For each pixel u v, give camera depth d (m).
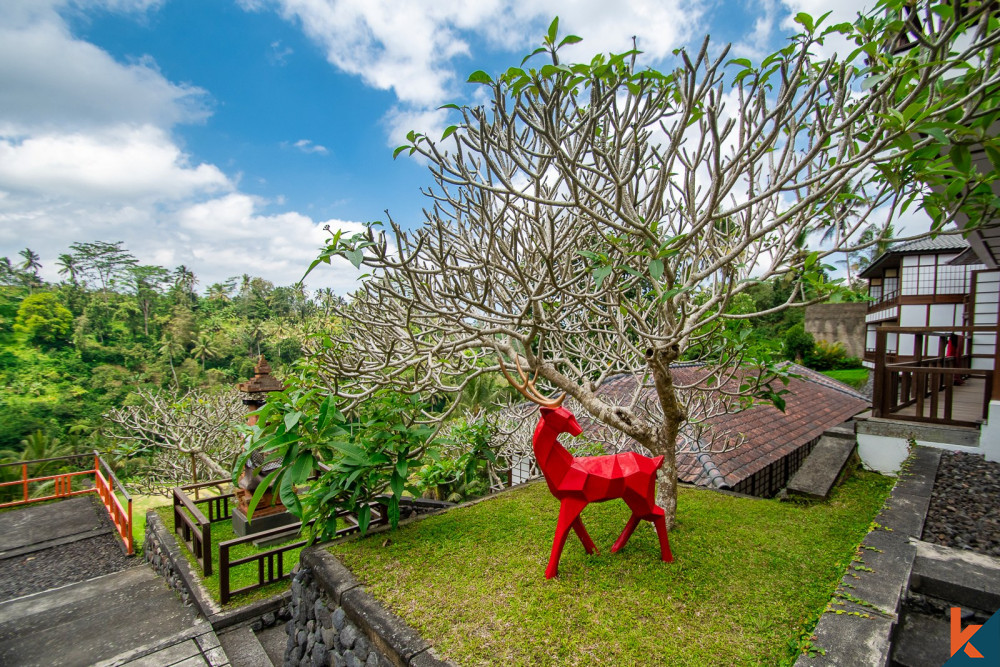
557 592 2.95
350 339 4.58
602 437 7.20
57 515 8.23
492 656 2.41
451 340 4.53
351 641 2.92
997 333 4.87
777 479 7.49
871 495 4.56
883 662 2.12
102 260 68.88
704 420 4.89
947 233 2.72
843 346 22.92
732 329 4.23
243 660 3.98
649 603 2.80
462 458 5.21
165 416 9.87
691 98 2.32
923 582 2.83
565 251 3.80
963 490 4.05
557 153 2.44
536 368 3.62
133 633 4.33
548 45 2.22
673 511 3.81
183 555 5.57
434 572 3.31
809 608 2.70
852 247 2.82
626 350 4.92
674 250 2.60
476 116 2.69
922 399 5.41
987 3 1.87
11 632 4.51
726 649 2.38
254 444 3.81
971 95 2.08
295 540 6.00
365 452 3.91
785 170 3.31
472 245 4.05
